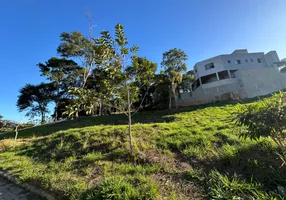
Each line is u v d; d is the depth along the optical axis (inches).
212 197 102.3
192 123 321.1
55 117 1130.7
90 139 258.8
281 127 108.3
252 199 93.2
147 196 108.7
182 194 112.5
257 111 117.0
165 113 729.0
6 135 575.5
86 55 868.6
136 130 274.7
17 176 189.3
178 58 1058.1
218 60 1164.5
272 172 113.8
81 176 158.6
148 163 166.6
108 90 196.2
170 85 913.5
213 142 192.4
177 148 195.9
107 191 113.5
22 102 1238.9
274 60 1184.2
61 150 243.6
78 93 177.8
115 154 195.5
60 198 128.9
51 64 976.9
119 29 196.4
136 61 210.1
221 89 1004.6
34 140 335.0
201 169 138.0
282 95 117.5
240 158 138.6
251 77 959.0
